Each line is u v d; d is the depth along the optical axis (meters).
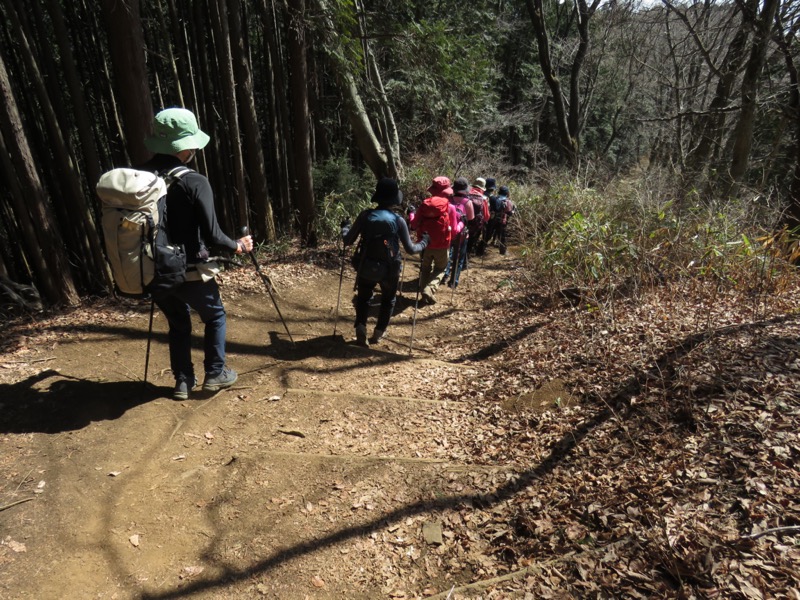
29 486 2.93
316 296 6.92
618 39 21.70
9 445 3.25
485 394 4.17
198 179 3.43
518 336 5.43
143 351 4.65
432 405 4.04
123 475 3.09
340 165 11.70
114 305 5.49
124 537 2.64
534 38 25.00
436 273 7.20
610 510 2.54
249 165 8.20
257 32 10.17
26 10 5.34
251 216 9.06
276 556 2.55
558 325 5.33
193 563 2.51
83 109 5.71
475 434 3.59
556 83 18.66
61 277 5.33
